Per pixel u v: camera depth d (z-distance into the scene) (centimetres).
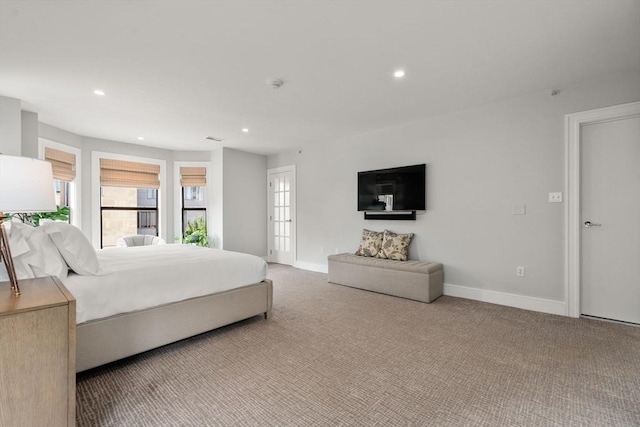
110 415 161
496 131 355
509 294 349
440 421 157
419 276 367
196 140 527
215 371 207
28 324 122
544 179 325
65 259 205
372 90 317
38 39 219
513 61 257
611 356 225
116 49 234
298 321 303
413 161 427
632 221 288
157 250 339
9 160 136
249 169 628
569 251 310
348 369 209
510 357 225
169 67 263
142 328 221
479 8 189
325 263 545
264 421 157
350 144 503
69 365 131
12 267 142
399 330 279
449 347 243
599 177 302
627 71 278
